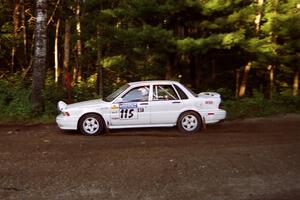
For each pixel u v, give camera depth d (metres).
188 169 9.27
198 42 17.97
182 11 18.72
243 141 12.35
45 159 10.14
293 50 21.28
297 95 20.86
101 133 13.82
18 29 31.03
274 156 10.30
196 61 21.22
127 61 21.59
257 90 23.27
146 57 20.78
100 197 7.70
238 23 19.39
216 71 23.92
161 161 9.85
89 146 11.66
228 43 18.12
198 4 18.14
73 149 11.25
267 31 21.00
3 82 19.05
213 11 18.66
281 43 22.31
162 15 18.86
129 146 11.62
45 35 17.27
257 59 21.30
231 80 26.67
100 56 23.17
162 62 21.08
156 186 8.27
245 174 8.98
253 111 18.41
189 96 14.16
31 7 31.33
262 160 9.95
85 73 30.03
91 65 29.59
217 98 14.32
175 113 14.03
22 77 22.19
